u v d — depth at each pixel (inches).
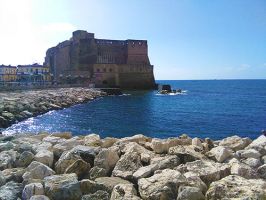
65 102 2331.4
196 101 3230.8
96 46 4461.1
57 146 391.9
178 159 332.2
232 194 241.8
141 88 4500.5
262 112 2281.0
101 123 1592.0
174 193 263.7
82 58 4468.5
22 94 2257.6
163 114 2048.5
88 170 329.7
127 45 4621.1
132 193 261.0
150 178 279.9
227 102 3221.0
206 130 1451.8
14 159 351.3
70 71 4434.1
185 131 1413.6
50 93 2511.1
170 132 1378.0
